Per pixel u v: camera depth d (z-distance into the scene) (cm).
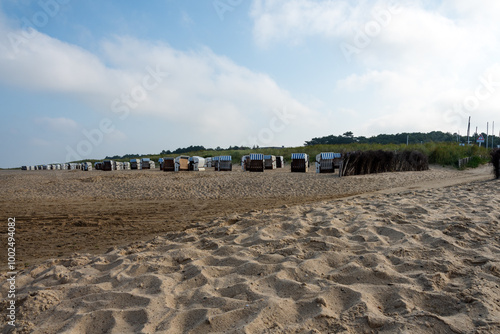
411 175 1511
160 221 678
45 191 1262
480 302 223
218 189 1167
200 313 230
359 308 224
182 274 311
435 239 368
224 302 243
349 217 502
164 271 324
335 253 334
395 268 296
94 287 288
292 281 271
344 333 196
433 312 222
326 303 234
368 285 262
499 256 313
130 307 247
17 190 1303
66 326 224
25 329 222
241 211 752
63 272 338
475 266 295
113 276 312
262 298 244
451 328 197
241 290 265
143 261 355
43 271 360
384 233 410
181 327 216
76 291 283
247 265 314
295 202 858
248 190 1124
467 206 552
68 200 1008
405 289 247
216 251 370
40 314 247
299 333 199
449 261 299
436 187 997
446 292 243
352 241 380
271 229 445
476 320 204
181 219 692
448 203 589
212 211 773
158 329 211
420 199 654
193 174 1930
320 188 1125
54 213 784
